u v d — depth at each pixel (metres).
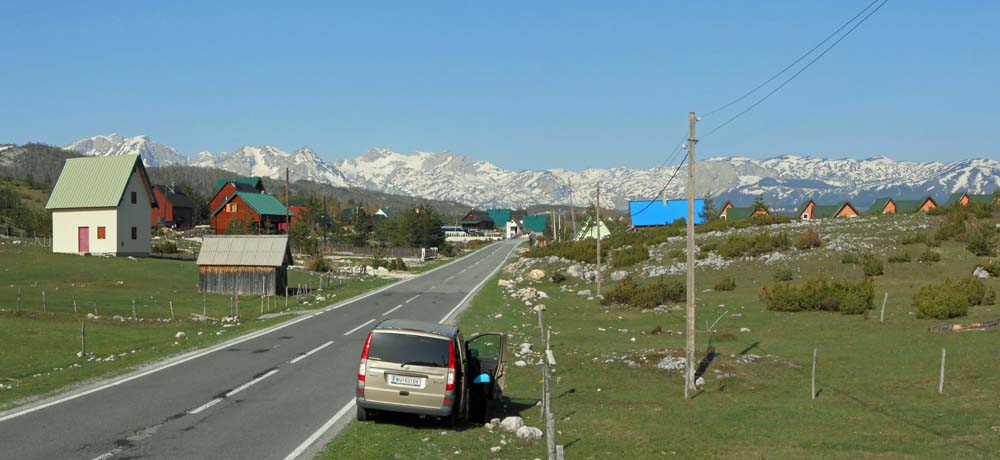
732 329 32.72
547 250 84.31
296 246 98.12
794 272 50.28
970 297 34.06
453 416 13.53
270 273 48.50
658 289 43.56
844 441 14.64
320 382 17.62
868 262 47.19
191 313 36.88
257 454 10.89
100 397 14.91
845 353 25.50
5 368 19.44
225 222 101.88
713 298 43.47
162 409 13.91
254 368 19.53
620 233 88.44
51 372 18.22
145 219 67.38
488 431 14.01
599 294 48.44
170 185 135.25
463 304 42.72
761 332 31.52
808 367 23.42
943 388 19.47
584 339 30.66
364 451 11.44
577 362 25.12
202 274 49.12
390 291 51.84
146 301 40.38
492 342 18.52
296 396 15.80
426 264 93.81
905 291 40.50
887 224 64.56
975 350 23.89
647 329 33.88
